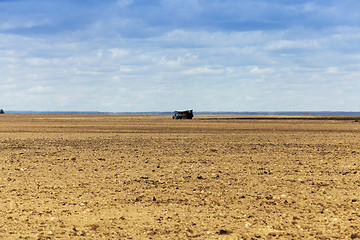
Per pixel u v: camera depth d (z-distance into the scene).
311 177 20.77
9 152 31.11
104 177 20.80
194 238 11.50
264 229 12.34
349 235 11.70
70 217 13.55
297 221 13.18
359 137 46.19
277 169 23.27
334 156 28.98
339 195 16.70
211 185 18.81
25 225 12.52
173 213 14.16
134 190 17.75
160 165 24.77
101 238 11.44
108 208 14.77
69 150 32.41
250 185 18.81
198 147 34.56
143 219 13.42
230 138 43.97
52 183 19.20
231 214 14.04
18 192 17.17
